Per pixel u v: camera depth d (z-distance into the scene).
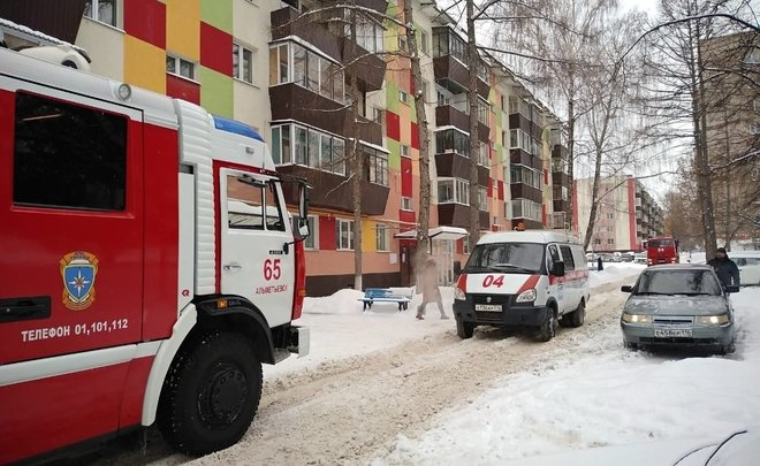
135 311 3.83
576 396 5.48
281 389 6.67
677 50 11.91
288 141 17.47
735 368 6.14
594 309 15.44
